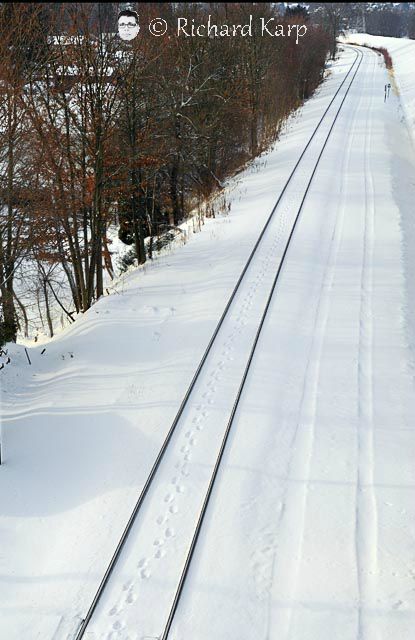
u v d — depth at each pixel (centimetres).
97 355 1466
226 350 1362
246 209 2441
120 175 2208
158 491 960
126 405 1217
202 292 1694
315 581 793
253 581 796
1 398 1327
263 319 1478
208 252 2020
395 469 985
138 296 1759
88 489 997
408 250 1900
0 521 941
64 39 1834
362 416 1115
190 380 1256
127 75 1992
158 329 1535
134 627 743
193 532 875
